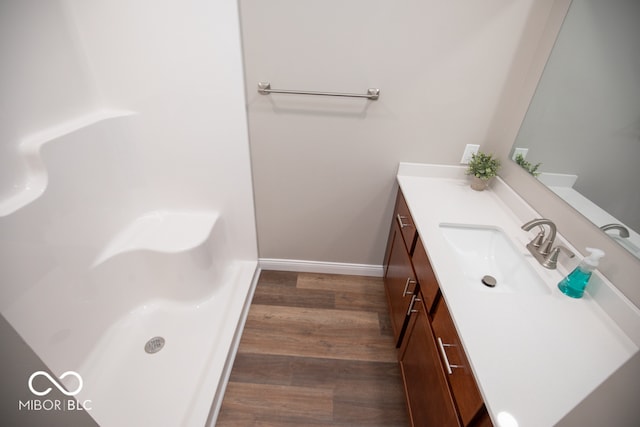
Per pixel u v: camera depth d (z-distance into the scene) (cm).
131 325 153
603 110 88
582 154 96
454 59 129
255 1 121
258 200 175
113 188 149
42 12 114
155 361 138
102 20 124
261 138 154
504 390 65
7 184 107
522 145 127
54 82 122
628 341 77
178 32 126
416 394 113
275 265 203
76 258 128
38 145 112
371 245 191
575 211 99
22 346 76
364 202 174
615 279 84
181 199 171
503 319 81
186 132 151
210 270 167
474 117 143
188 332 152
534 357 72
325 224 183
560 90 107
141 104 144
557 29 110
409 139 151
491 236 123
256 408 133
